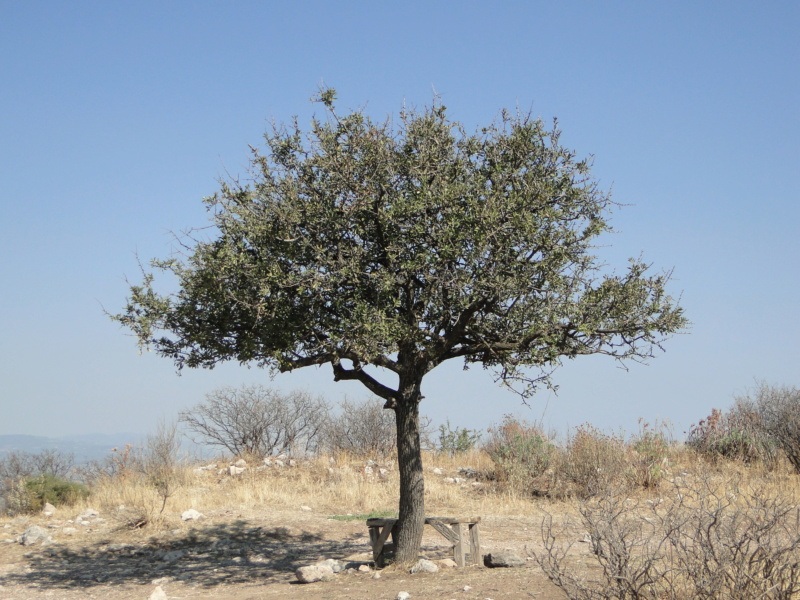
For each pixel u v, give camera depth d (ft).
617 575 21.17
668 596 21.76
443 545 43.14
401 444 35.09
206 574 38.81
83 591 35.86
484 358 35.42
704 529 21.31
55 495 56.08
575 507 51.75
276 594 32.17
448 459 73.72
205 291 32.27
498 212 30.27
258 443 74.33
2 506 56.90
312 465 68.08
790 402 67.10
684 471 60.08
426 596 28.19
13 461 73.20
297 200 31.76
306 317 32.09
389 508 55.11
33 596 34.91
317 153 32.53
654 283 32.12
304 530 48.70
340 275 30.89
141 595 34.60
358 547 43.83
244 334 33.73
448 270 30.96
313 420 77.41
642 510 44.32
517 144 33.19
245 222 32.14
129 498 55.36
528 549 39.24
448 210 30.94
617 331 31.78
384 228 32.17
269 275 30.22
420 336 32.24
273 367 33.19
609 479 52.01
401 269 32.12
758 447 64.59
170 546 45.47
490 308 32.12
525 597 26.71
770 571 20.68
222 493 58.70
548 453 61.98
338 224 31.32
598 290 31.30
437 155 32.73
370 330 29.86
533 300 32.48
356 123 32.63
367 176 31.53
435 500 56.80
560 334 32.17
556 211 31.71
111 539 46.98
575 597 22.11
